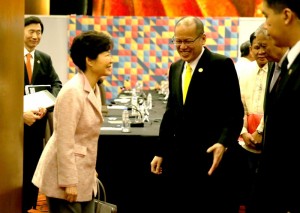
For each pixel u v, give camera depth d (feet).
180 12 35.94
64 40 34.30
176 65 11.75
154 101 26.18
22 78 9.29
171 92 11.73
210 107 10.94
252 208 7.47
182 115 11.16
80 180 9.52
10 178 8.64
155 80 34.94
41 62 17.53
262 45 8.50
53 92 17.20
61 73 34.37
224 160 11.10
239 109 10.88
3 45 8.07
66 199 9.46
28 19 17.15
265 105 7.45
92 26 34.47
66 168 9.27
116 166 14.52
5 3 8.14
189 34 10.75
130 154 14.42
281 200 6.77
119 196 14.71
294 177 6.64
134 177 14.60
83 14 36.01
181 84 11.34
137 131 14.94
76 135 9.53
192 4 35.86
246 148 13.23
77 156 9.48
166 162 11.76
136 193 14.70
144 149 14.35
